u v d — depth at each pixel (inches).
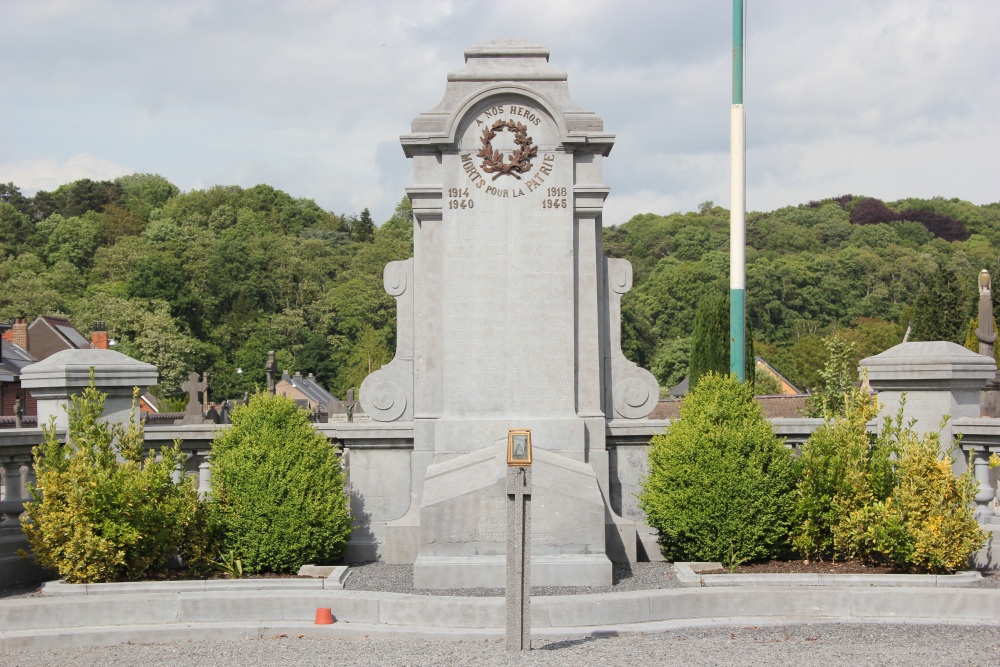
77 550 474.9
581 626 451.8
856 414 533.3
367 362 3838.6
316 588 490.6
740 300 679.1
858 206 5787.4
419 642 429.4
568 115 609.6
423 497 534.9
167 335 3545.8
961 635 422.9
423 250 612.1
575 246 612.7
